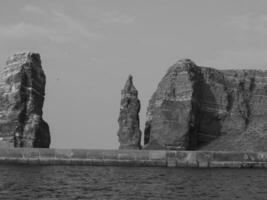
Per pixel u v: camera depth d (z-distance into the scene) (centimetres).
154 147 11975
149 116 13162
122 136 11912
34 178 7456
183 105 12294
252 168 9881
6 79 11031
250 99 13650
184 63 12706
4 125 10681
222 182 7462
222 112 13012
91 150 9819
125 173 8519
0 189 6141
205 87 13062
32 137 10756
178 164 9856
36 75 11275
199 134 12694
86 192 6172
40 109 11312
